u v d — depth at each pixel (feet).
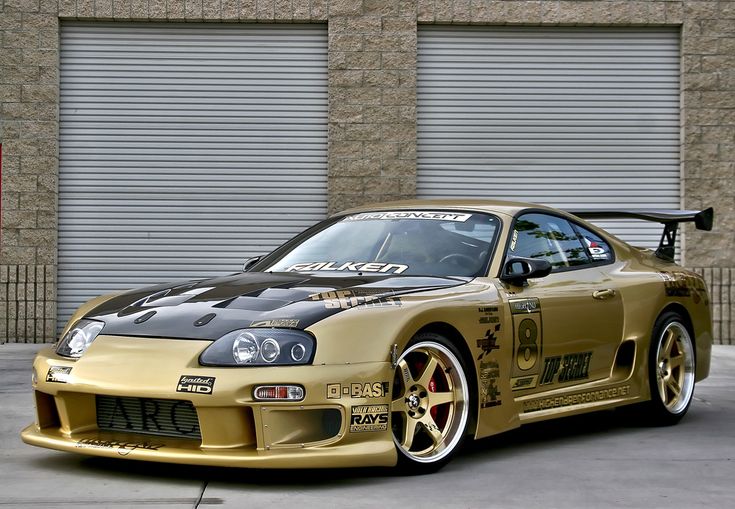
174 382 13.43
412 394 14.80
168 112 37.47
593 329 18.21
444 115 37.99
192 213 37.50
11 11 36.68
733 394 24.73
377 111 37.40
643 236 38.17
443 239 17.25
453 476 14.67
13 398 22.62
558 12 37.70
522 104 38.11
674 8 37.91
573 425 19.94
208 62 37.58
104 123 37.45
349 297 14.55
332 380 13.47
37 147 36.68
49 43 36.76
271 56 37.65
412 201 19.26
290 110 37.68
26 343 36.52
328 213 37.52
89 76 37.42
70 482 14.03
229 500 13.02
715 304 37.78
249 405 13.28
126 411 14.26
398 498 13.23
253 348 13.47
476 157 38.01
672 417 19.99
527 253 17.66
